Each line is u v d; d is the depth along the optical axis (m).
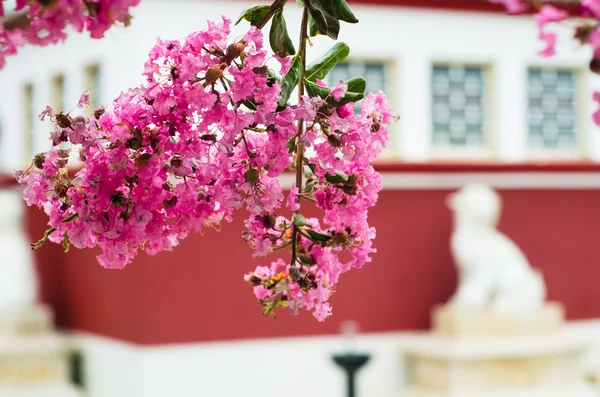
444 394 11.94
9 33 1.61
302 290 2.03
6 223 12.87
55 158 1.89
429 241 12.70
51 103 13.05
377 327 12.45
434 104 12.77
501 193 13.07
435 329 12.52
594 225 13.44
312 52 11.89
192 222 1.93
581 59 13.24
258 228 2.02
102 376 12.30
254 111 1.90
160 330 11.59
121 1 1.59
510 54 12.99
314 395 12.13
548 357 12.36
